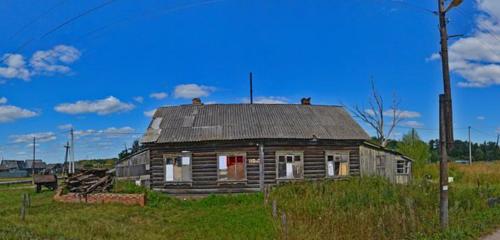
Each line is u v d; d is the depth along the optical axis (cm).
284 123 3628
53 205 2844
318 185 3033
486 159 13638
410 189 2972
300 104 4059
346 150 3681
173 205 2934
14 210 2616
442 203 1962
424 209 2416
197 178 3409
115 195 2928
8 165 12600
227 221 2238
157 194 3089
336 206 2395
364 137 3744
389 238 1745
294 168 3472
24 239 1709
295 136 3450
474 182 4856
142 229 2086
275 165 3406
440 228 1895
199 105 3931
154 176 3484
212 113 3772
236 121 3612
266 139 3391
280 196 2831
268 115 3747
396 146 6656
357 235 1766
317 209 2334
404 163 4028
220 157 3412
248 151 3397
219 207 2841
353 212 2161
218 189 3378
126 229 2048
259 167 3372
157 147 3497
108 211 2581
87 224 2114
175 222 2311
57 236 1794
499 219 2233
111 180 3259
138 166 3572
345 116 4047
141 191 3058
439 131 2002
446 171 1977
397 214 2002
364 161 3775
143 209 2694
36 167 12506
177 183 3431
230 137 3388
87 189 3109
